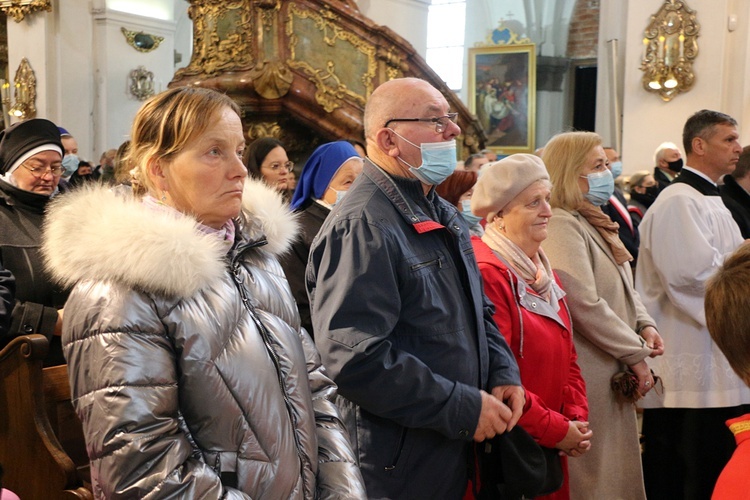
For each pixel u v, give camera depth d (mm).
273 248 1887
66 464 2271
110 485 1471
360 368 2053
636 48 8383
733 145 3771
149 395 1496
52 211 1694
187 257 1562
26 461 2318
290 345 1746
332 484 1748
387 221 2186
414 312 2180
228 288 1666
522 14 16578
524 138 15477
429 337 2174
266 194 1942
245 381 1601
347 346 2059
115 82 13367
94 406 1492
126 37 13430
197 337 1568
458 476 2250
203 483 1483
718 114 3805
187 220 1635
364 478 2209
